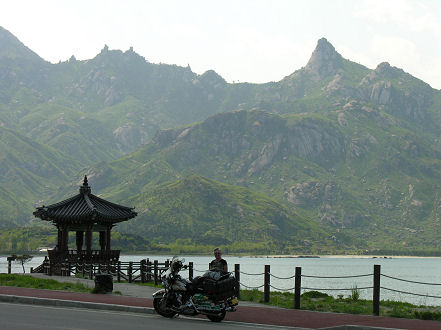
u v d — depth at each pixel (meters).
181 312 20.34
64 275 44.16
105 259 47.25
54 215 45.56
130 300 24.20
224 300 20.11
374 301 23.05
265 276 27.72
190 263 30.56
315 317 20.80
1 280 34.12
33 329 15.59
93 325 16.91
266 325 18.73
